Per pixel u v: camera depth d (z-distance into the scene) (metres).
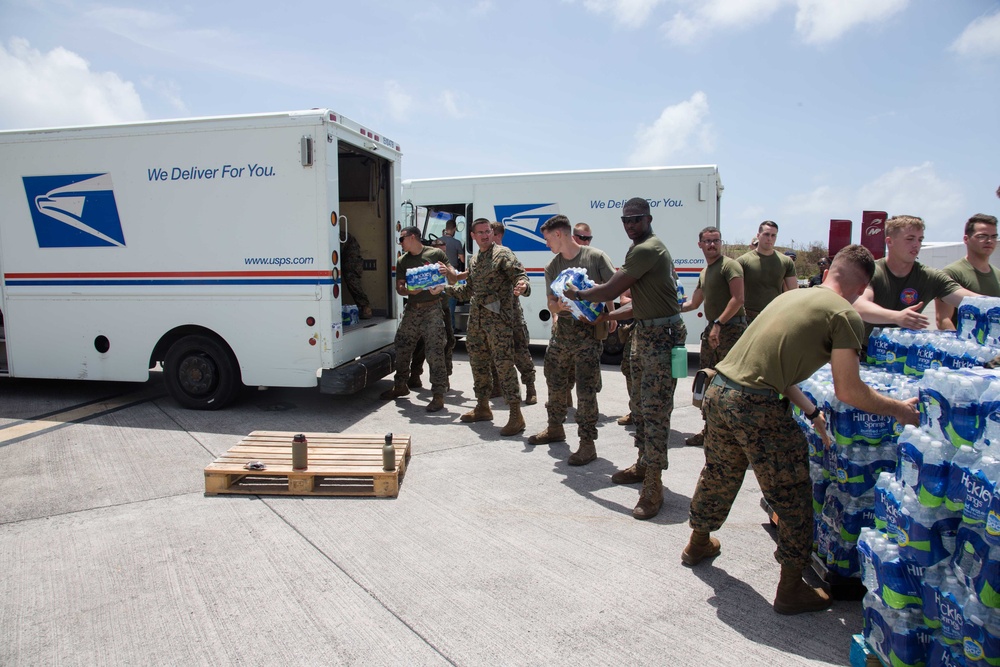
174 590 3.08
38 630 2.76
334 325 5.85
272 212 5.82
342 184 7.45
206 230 5.96
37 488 4.36
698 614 2.88
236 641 2.68
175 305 6.11
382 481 4.21
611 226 9.40
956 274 4.40
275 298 5.89
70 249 6.27
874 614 2.42
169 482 4.48
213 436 5.54
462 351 10.96
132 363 6.27
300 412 6.38
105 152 6.09
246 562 3.35
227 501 4.16
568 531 3.74
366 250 7.47
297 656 2.58
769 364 2.78
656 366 3.92
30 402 6.74
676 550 3.51
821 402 3.04
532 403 6.78
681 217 9.07
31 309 6.41
